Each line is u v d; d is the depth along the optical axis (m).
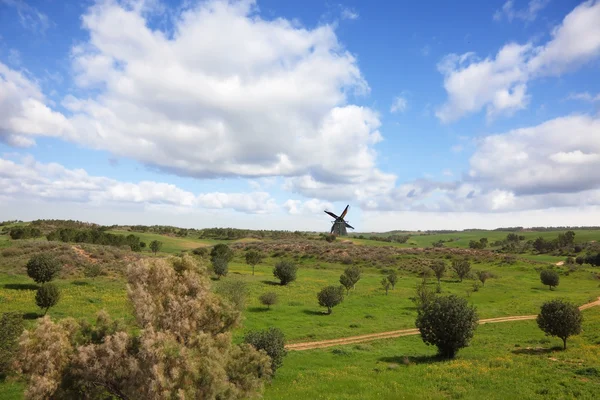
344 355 32.81
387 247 132.12
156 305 15.68
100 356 13.77
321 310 52.09
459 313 32.19
